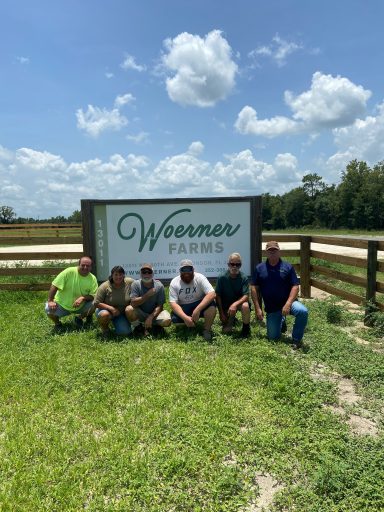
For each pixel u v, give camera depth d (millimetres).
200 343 5789
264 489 2854
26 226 26422
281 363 5020
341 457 3158
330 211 77688
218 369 4762
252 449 3229
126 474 2896
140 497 2709
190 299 6367
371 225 69500
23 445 3273
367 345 6059
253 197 7652
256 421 3652
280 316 6086
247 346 5688
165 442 3307
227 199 7625
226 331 6387
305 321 5676
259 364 4961
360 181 71812
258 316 6211
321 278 11828
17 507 2617
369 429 3676
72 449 3207
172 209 7629
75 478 2883
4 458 3119
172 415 3699
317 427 3576
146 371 4762
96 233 7590
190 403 3938
